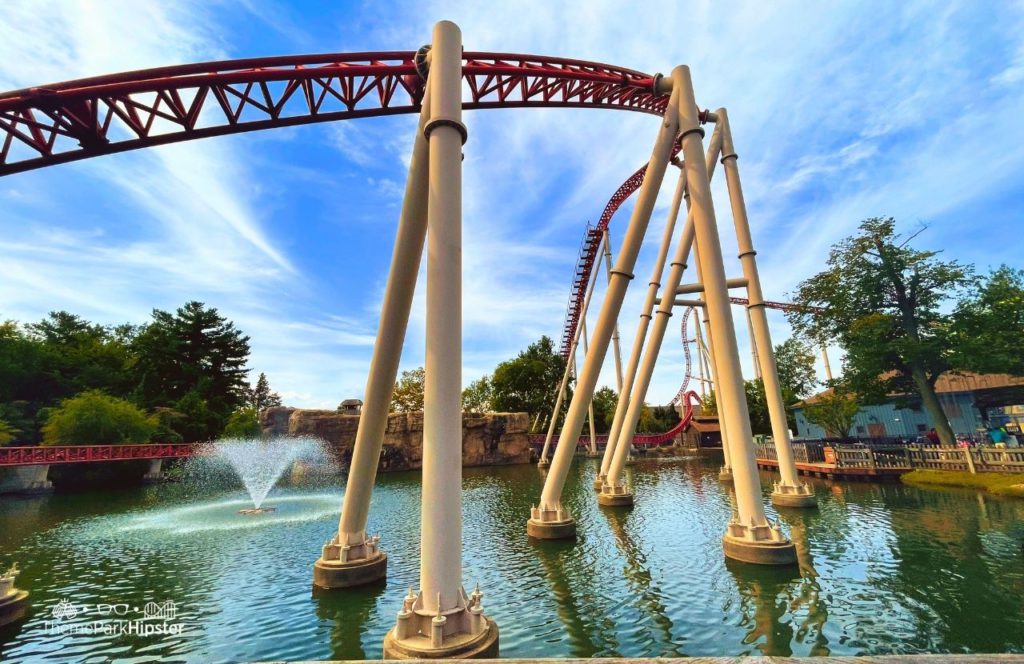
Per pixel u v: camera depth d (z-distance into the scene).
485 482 32.66
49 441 36.09
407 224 9.37
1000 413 29.12
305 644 7.88
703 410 73.38
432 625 6.20
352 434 45.56
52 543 15.83
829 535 13.30
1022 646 6.80
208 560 13.29
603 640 7.61
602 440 58.16
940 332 22.77
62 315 56.00
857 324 24.39
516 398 64.81
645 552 12.51
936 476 20.38
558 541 14.09
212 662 7.41
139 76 12.29
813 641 7.28
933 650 6.88
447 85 8.05
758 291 18.97
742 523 11.36
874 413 35.16
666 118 13.19
